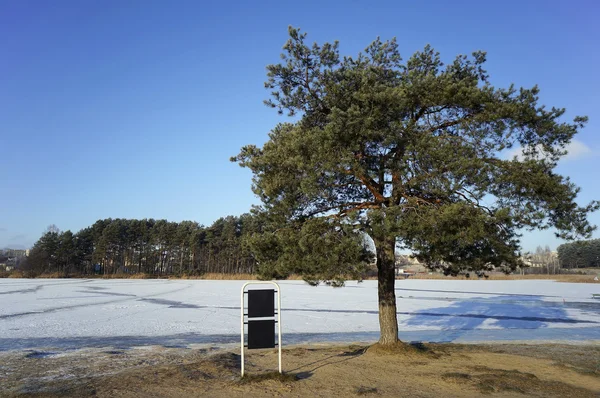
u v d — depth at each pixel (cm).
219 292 4566
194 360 1195
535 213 926
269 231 1119
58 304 3173
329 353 1252
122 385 845
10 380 934
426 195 1005
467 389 816
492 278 9200
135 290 4844
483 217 882
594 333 1986
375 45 1165
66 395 786
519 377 912
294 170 1027
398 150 995
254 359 1131
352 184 1152
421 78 1032
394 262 1205
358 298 3859
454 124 1049
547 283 7169
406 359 1084
